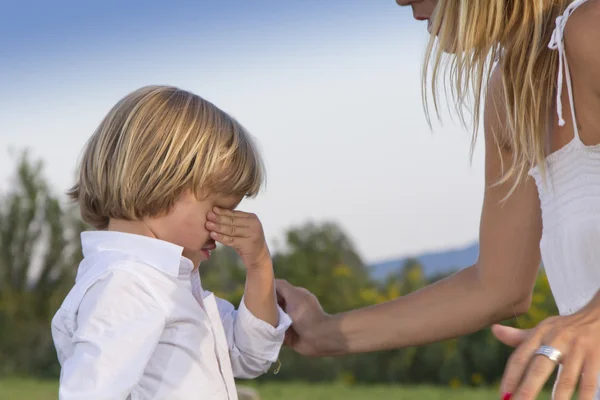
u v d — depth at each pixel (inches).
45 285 560.1
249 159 96.8
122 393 82.5
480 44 81.5
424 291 105.7
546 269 86.4
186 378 90.0
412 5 93.4
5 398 351.6
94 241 93.1
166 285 89.7
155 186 90.3
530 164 86.8
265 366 103.4
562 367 57.6
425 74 85.4
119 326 85.3
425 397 355.6
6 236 563.5
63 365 84.8
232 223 95.4
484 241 101.4
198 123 93.2
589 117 78.7
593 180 79.3
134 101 94.3
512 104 83.0
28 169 577.3
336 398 348.2
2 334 529.0
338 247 552.7
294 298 110.6
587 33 73.4
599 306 59.6
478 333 426.9
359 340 106.6
